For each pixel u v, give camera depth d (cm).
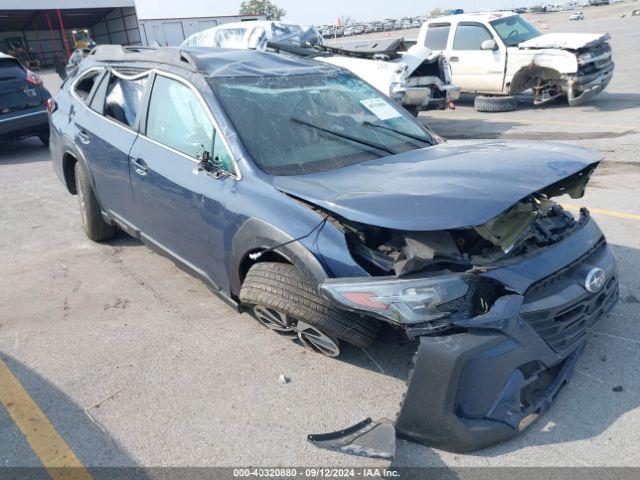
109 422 282
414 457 249
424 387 237
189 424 277
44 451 265
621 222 501
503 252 263
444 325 234
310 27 1147
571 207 549
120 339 355
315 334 298
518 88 1121
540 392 264
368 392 294
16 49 3969
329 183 289
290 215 284
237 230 306
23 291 427
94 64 491
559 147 320
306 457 253
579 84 1041
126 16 4062
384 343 332
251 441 264
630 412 270
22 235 547
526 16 7031
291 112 355
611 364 305
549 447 251
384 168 306
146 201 386
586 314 273
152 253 492
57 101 532
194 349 340
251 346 341
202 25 3981
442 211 238
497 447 252
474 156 307
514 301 241
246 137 326
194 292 415
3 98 888
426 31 1226
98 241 517
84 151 457
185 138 356
